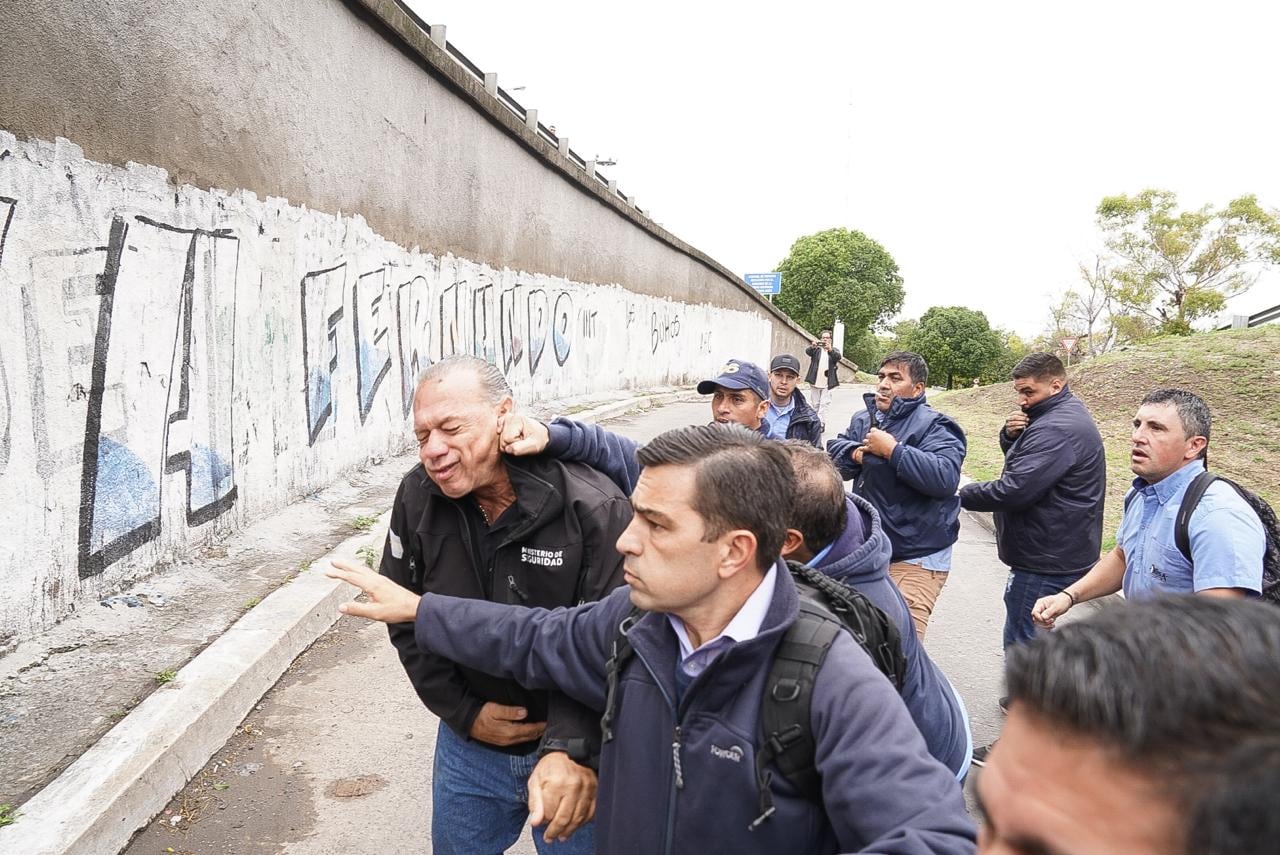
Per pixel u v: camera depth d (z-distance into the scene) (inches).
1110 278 1155.3
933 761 50.9
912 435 159.5
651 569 57.4
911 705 76.3
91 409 162.2
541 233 526.0
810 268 2075.5
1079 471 156.0
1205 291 1078.4
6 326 139.9
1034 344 1589.6
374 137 303.6
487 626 71.2
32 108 143.8
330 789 132.9
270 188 233.1
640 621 61.7
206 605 177.6
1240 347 611.8
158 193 181.3
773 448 60.2
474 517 80.8
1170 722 23.6
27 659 141.9
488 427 75.6
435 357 377.1
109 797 109.6
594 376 664.4
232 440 217.5
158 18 178.2
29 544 146.9
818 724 53.4
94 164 160.4
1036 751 26.8
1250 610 26.0
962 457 155.3
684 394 824.3
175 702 135.0
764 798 54.1
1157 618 26.4
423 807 130.0
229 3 206.1
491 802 86.8
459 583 80.8
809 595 67.9
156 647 155.2
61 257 152.3
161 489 186.5
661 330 852.6
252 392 227.8
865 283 2070.6
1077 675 25.5
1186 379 570.3
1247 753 22.3
